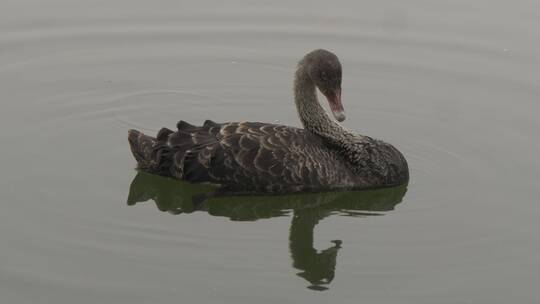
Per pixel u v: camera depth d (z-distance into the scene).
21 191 13.20
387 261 11.84
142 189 13.46
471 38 19.03
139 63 18.20
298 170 12.91
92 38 18.91
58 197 13.08
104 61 18.14
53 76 17.41
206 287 11.05
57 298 10.68
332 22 19.77
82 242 11.94
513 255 12.00
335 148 13.75
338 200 13.48
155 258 11.62
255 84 17.59
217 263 11.59
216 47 18.86
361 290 11.16
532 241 12.36
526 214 13.10
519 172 14.38
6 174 13.70
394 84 17.62
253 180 12.78
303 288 11.15
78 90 16.95
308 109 13.87
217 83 17.59
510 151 15.06
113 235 12.15
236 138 12.84
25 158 14.27
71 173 13.84
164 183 13.37
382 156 13.77
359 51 18.73
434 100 16.98
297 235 12.49
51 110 16.12
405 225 12.80
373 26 19.55
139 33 19.22
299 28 19.50
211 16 19.95
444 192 13.75
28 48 18.34
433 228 12.70
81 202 12.98
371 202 13.73
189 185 13.23
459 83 17.55
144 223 12.53
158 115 16.36
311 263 11.73
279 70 18.09
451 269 11.64
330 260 11.85
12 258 11.50
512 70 17.88
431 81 17.67
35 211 12.68
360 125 16.19
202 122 16.25
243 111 16.75
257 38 19.22
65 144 14.89
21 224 12.31
